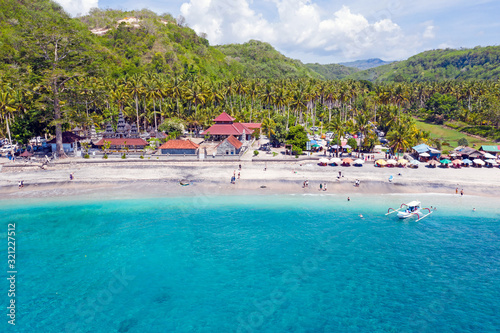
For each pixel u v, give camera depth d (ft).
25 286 125.18
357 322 108.47
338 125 315.99
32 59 303.48
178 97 469.16
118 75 587.68
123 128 356.38
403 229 174.60
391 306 116.57
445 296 122.11
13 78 318.04
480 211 196.75
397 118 413.59
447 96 588.09
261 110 562.25
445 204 207.00
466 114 526.16
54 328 105.19
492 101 483.51
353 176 247.70
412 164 273.33
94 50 595.88
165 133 411.34
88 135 413.39
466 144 375.04
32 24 297.33
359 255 149.07
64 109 307.99
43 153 310.86
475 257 148.97
